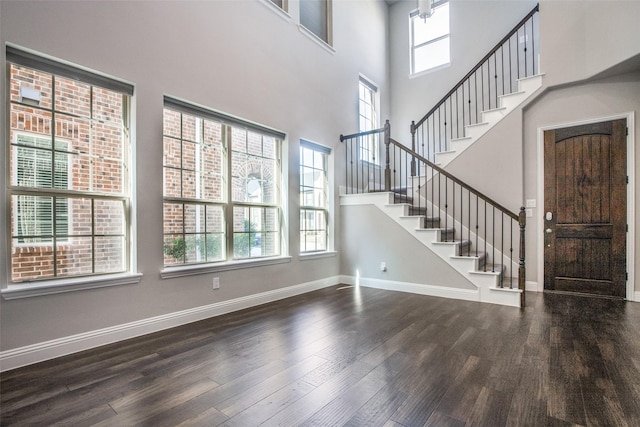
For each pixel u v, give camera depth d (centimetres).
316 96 485
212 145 353
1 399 183
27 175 233
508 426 157
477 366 222
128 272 281
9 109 225
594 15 393
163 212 305
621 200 401
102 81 266
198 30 331
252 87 384
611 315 336
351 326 307
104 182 271
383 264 475
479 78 588
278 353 246
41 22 232
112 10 269
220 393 189
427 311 356
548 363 226
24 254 230
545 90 439
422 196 551
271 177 419
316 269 473
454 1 621
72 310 245
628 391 188
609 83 407
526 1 555
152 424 161
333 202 511
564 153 436
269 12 410
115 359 235
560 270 439
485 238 464
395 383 200
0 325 215
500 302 384
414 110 665
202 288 331
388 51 693
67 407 175
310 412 171
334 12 533
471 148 497
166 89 304
